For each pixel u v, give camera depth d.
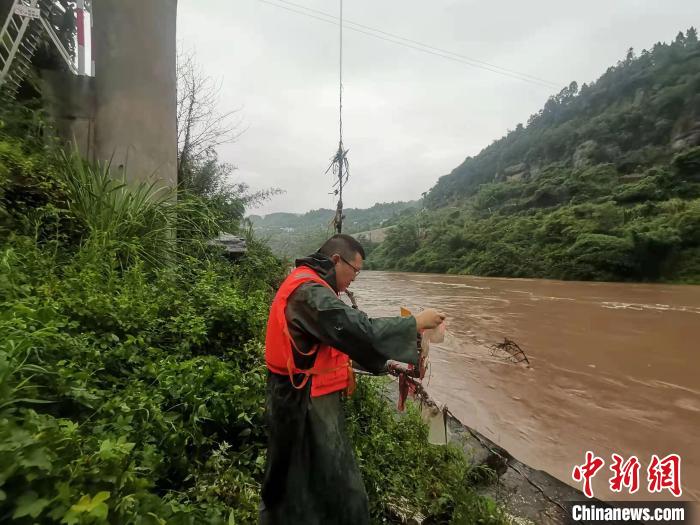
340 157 4.17
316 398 1.44
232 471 1.94
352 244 1.61
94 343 2.17
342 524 1.45
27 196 3.57
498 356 7.29
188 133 9.43
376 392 3.31
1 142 3.70
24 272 2.68
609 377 6.19
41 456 1.01
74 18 7.77
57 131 5.25
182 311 3.11
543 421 4.52
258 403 2.33
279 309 1.44
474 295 19.84
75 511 0.95
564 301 16.70
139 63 5.29
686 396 5.36
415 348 1.36
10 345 1.56
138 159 5.30
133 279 3.25
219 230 5.60
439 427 1.89
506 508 2.58
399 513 2.25
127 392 1.92
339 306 1.33
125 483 1.20
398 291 22.72
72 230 3.70
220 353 3.09
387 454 2.60
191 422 2.02
